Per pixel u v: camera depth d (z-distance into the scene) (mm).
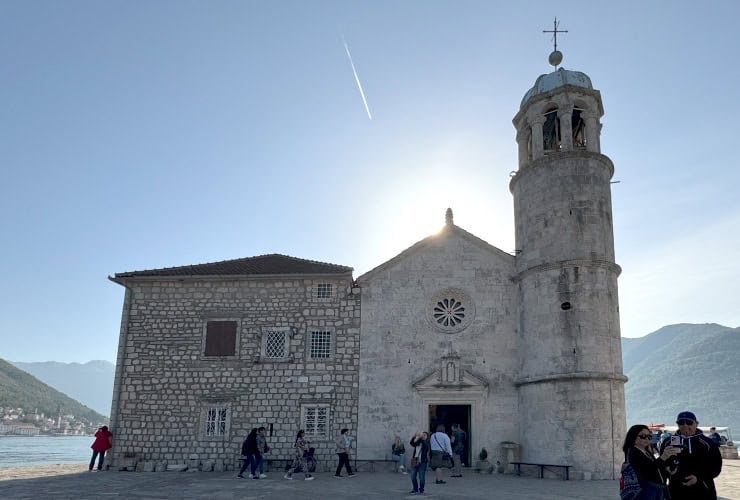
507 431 22438
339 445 20266
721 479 18609
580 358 20500
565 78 23828
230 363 23922
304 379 23562
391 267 24609
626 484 6527
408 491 15555
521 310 23094
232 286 24781
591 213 22078
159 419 23500
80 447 83375
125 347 24281
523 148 25234
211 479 18875
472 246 24594
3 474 20344
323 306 24375
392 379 23359
